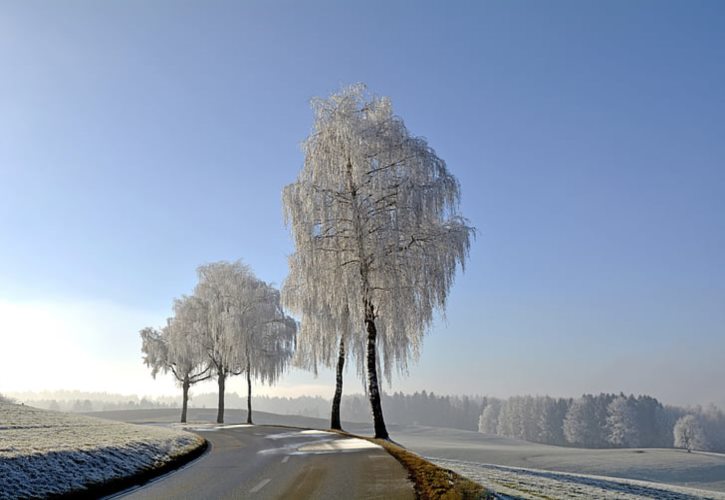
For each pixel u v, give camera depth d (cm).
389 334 2905
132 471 1553
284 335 5828
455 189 2742
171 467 1767
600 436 18112
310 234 2722
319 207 2708
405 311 2773
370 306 2792
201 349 5994
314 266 2734
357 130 2706
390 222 2650
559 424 19775
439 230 2744
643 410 18950
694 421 15725
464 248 2741
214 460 1966
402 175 2745
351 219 2756
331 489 1254
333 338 3125
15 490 1133
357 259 2758
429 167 2725
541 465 7250
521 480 1753
